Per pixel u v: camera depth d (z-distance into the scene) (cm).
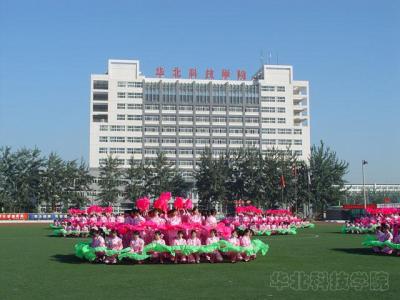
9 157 8475
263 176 8856
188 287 1288
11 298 1149
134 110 11675
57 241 3125
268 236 3784
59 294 1195
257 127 12025
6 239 3334
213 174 8944
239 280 1405
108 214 4034
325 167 8838
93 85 11650
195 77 12050
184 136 11750
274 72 12362
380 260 1922
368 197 12250
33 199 8612
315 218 8506
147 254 1817
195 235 1873
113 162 9069
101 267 1712
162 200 2119
